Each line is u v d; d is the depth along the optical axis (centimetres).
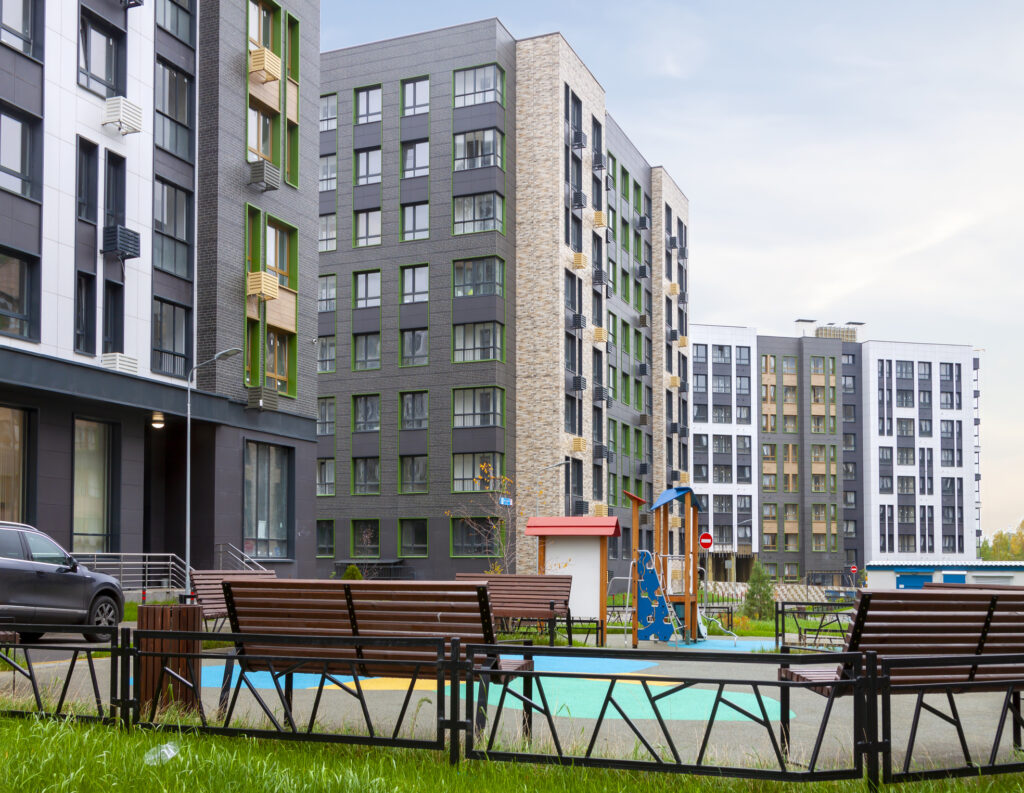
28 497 2655
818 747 586
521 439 5275
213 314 3278
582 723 893
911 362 11862
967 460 11931
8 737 638
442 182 5366
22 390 2611
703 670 1359
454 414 5225
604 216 5991
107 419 2914
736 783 601
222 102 3378
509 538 5053
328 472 5450
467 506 5128
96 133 2877
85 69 2869
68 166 2769
